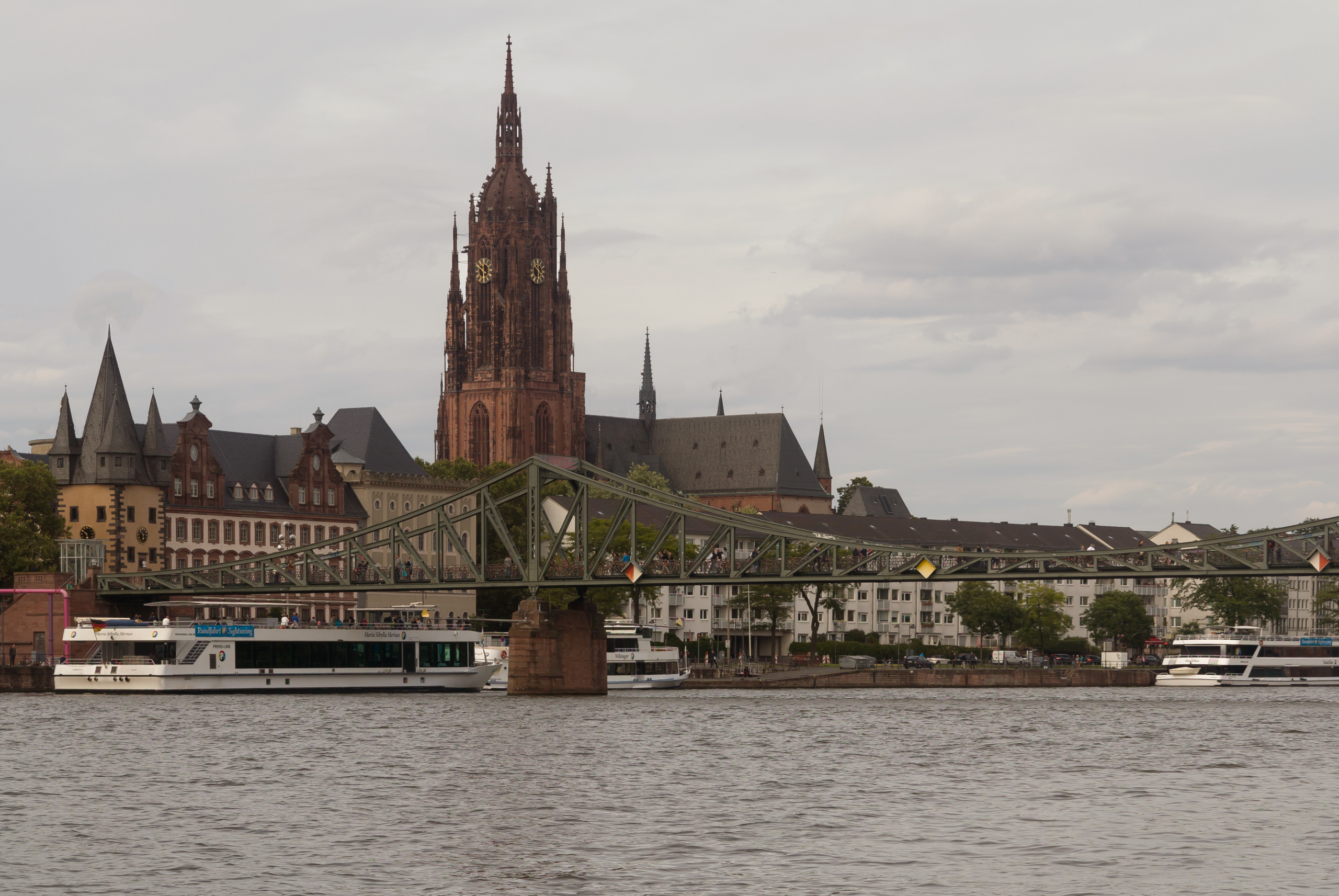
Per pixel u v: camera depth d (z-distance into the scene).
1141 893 64.81
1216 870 69.25
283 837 75.81
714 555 179.38
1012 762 110.00
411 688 186.12
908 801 89.50
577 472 183.50
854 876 67.56
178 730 125.75
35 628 189.88
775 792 92.56
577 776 98.88
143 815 82.19
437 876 67.25
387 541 188.50
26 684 173.62
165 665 170.62
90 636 174.50
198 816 82.06
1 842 74.38
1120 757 113.31
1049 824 81.06
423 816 82.44
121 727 127.69
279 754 109.19
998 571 161.62
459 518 186.88
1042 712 160.38
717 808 86.06
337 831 77.81
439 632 188.50
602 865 69.62
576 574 183.88
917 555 164.12
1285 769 106.12
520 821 81.12
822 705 171.12
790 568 170.38
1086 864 70.38
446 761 106.50
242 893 63.94
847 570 167.88
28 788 92.00
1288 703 183.12
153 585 196.75
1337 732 136.12
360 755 109.31
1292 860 71.56
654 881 66.44
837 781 97.75
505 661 197.12
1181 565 156.00
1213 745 123.25
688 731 130.88
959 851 73.25
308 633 178.62
